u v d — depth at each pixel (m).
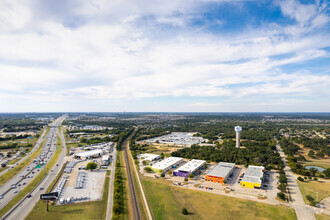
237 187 153.38
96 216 112.19
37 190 145.50
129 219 110.19
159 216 113.12
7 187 150.38
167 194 140.88
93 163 194.50
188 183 161.75
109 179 170.12
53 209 118.94
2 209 118.81
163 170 190.38
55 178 170.12
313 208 119.94
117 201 125.00
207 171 194.38
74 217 110.75
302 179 165.25
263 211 116.81
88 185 156.12
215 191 145.75
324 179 169.62
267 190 147.12
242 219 109.50
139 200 132.12
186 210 115.25
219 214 114.50
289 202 127.69
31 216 111.44
